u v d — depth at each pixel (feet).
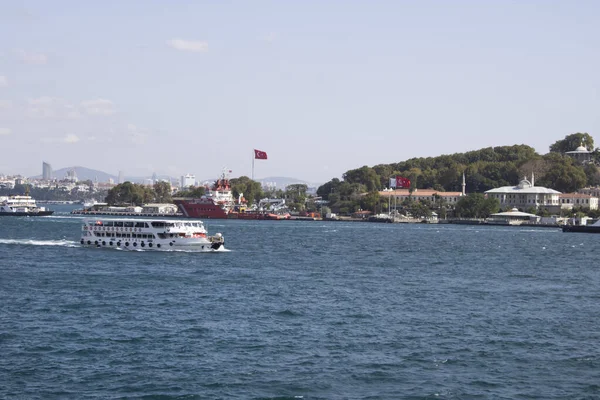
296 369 259.60
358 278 492.54
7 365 258.98
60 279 459.32
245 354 276.82
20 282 443.73
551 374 258.78
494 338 306.96
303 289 431.02
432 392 239.30
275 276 493.36
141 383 242.78
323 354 278.46
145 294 402.72
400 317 347.56
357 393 237.66
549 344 298.35
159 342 292.20
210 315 344.90
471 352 284.61
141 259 587.68
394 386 244.42
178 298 390.63
